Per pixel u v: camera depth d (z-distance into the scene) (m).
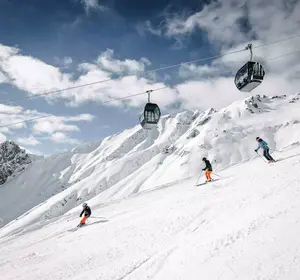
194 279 7.33
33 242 16.86
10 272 11.73
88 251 12.29
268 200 11.52
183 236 11.15
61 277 10.02
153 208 17.27
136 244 11.72
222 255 8.02
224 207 13.04
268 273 6.60
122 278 8.79
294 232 7.91
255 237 8.42
